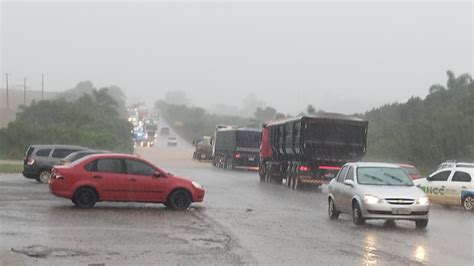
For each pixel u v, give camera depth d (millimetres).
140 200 20062
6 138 56531
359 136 32062
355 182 17922
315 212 20891
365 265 11383
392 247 13609
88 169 19875
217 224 16828
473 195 23531
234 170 53500
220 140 58906
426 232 16531
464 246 14031
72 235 14094
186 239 13992
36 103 85500
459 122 43844
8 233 14219
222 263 11266
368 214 16906
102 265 10797
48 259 11219
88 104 93438
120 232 14766
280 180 37938
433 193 25156
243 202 23844
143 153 82375
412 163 44000
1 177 34625
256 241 13992
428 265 11508
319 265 11328
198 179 38188
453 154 42531
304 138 31812
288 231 15844
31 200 21953
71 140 58812
